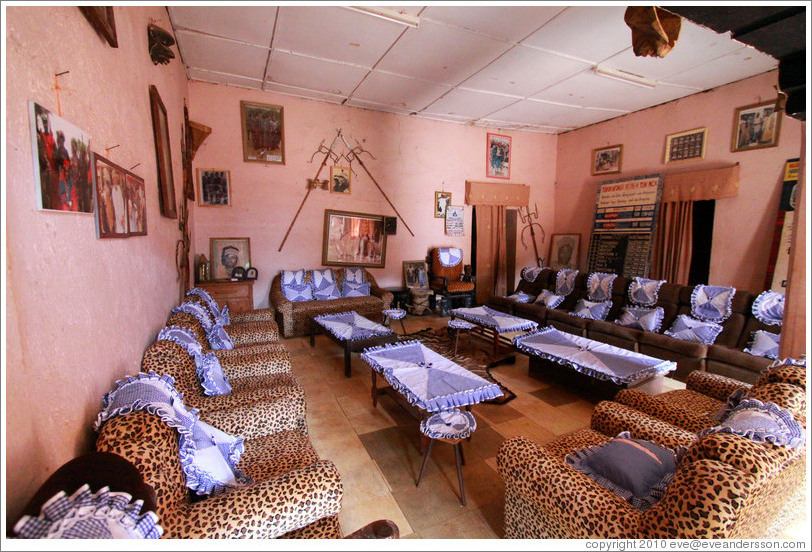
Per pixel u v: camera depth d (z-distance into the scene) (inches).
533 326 160.2
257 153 204.5
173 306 119.1
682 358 143.1
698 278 200.7
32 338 36.1
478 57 158.4
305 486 51.8
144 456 43.5
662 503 43.8
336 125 222.2
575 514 50.8
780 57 74.1
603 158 253.0
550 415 116.7
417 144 247.1
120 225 64.1
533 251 293.0
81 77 50.7
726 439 43.1
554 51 152.6
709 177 192.5
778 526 53.9
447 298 239.1
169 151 117.6
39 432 36.9
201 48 151.9
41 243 38.4
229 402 79.1
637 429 73.1
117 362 61.6
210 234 199.3
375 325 156.9
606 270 240.7
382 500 79.5
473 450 97.9
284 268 218.1
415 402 84.5
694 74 175.3
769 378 60.9
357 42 146.2
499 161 274.1
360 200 234.1
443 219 261.0
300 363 158.4
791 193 166.2
